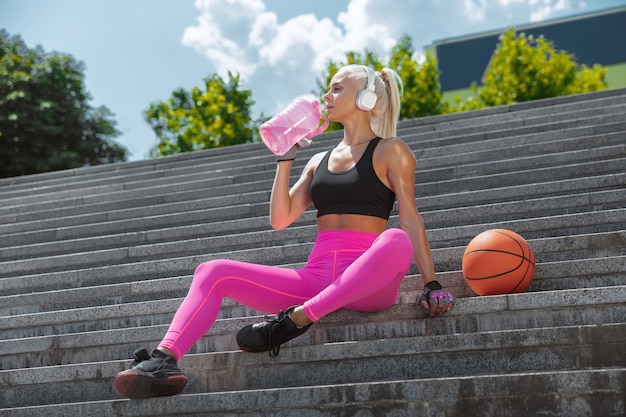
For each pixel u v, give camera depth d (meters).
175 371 3.61
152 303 4.89
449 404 3.48
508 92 18.41
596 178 5.84
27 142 19.39
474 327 3.99
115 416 3.84
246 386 4.00
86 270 5.87
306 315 3.76
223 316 4.83
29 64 20.27
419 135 8.52
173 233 6.66
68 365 4.27
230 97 17.59
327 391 3.61
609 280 4.31
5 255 6.94
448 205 6.12
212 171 8.62
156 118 17.86
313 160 4.38
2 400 4.34
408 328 4.05
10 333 5.12
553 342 3.66
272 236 6.03
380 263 3.64
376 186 4.02
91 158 20.77
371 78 4.20
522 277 4.13
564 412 3.37
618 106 7.99
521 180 6.38
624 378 3.33
